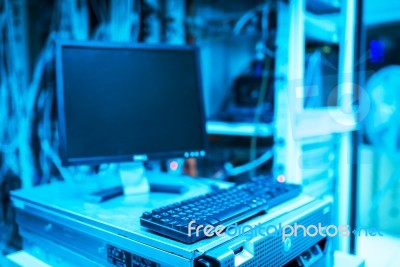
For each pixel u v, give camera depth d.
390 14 2.07
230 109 1.39
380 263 1.28
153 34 1.38
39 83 1.48
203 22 1.43
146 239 0.62
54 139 1.44
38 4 1.52
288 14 1.08
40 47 1.52
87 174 1.39
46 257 0.88
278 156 1.13
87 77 0.91
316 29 1.08
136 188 0.96
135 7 1.34
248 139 1.32
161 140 0.98
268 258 0.66
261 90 1.29
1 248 1.46
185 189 1.00
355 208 1.17
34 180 1.47
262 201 0.77
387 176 1.99
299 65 1.04
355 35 1.12
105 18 1.40
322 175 1.15
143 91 0.97
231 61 1.58
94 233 0.72
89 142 0.90
